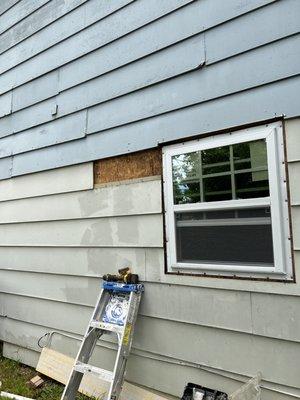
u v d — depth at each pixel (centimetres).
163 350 255
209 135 242
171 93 263
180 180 255
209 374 233
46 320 341
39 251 355
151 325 263
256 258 221
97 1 320
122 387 262
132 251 280
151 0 281
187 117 254
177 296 252
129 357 272
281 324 208
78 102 329
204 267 239
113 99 301
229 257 231
